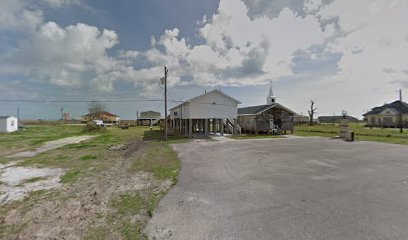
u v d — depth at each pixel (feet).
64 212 16.22
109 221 14.52
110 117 267.18
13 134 90.74
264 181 22.53
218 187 20.72
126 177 25.20
